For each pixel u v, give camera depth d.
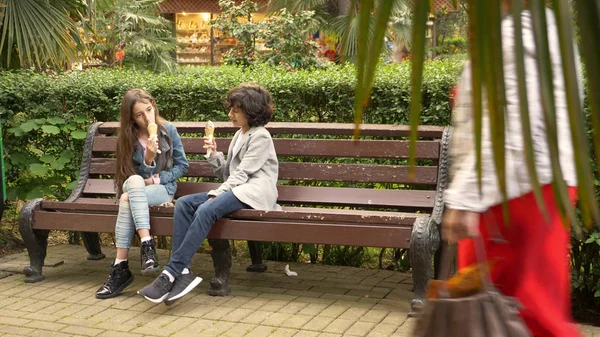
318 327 3.81
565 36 0.57
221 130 5.02
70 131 5.66
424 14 0.58
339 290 4.57
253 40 9.20
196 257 5.52
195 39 20.66
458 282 1.55
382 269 5.23
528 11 0.59
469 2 0.58
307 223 4.12
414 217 4.00
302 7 10.68
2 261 5.38
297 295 4.45
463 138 1.63
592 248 4.02
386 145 4.57
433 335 1.47
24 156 5.70
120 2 13.18
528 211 1.70
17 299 4.41
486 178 1.59
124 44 13.34
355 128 0.59
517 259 1.75
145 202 4.45
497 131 0.60
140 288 4.62
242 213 4.26
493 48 0.58
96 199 5.12
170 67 13.72
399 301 4.31
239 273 5.02
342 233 4.04
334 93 5.15
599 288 3.96
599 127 0.59
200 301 4.30
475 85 0.59
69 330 3.82
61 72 6.40
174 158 4.80
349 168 4.65
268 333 3.72
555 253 1.73
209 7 20.06
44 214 4.73
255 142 4.45
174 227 4.31
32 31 6.44
